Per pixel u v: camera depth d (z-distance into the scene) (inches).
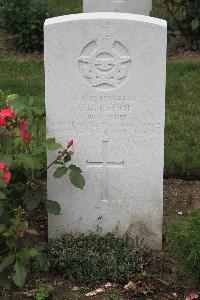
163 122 98.4
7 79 174.7
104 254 99.3
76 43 95.6
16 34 203.6
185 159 130.3
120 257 100.1
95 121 99.0
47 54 96.1
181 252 91.4
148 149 99.9
